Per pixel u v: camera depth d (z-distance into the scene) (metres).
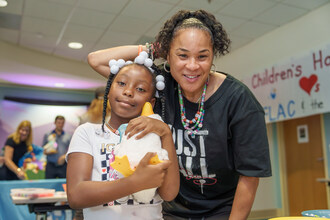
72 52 5.61
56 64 5.79
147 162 0.77
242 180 1.17
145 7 3.91
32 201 2.20
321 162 4.62
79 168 0.88
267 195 5.29
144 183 0.77
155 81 1.04
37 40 5.12
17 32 4.82
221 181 1.24
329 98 3.75
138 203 0.88
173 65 1.06
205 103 1.17
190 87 1.06
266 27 4.58
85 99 7.18
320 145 4.64
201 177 1.22
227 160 1.19
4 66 5.46
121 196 0.79
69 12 4.11
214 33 1.09
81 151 0.90
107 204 0.87
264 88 4.80
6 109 6.59
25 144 6.17
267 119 4.75
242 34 4.84
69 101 7.03
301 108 4.14
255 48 5.01
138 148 0.81
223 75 1.22
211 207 1.26
